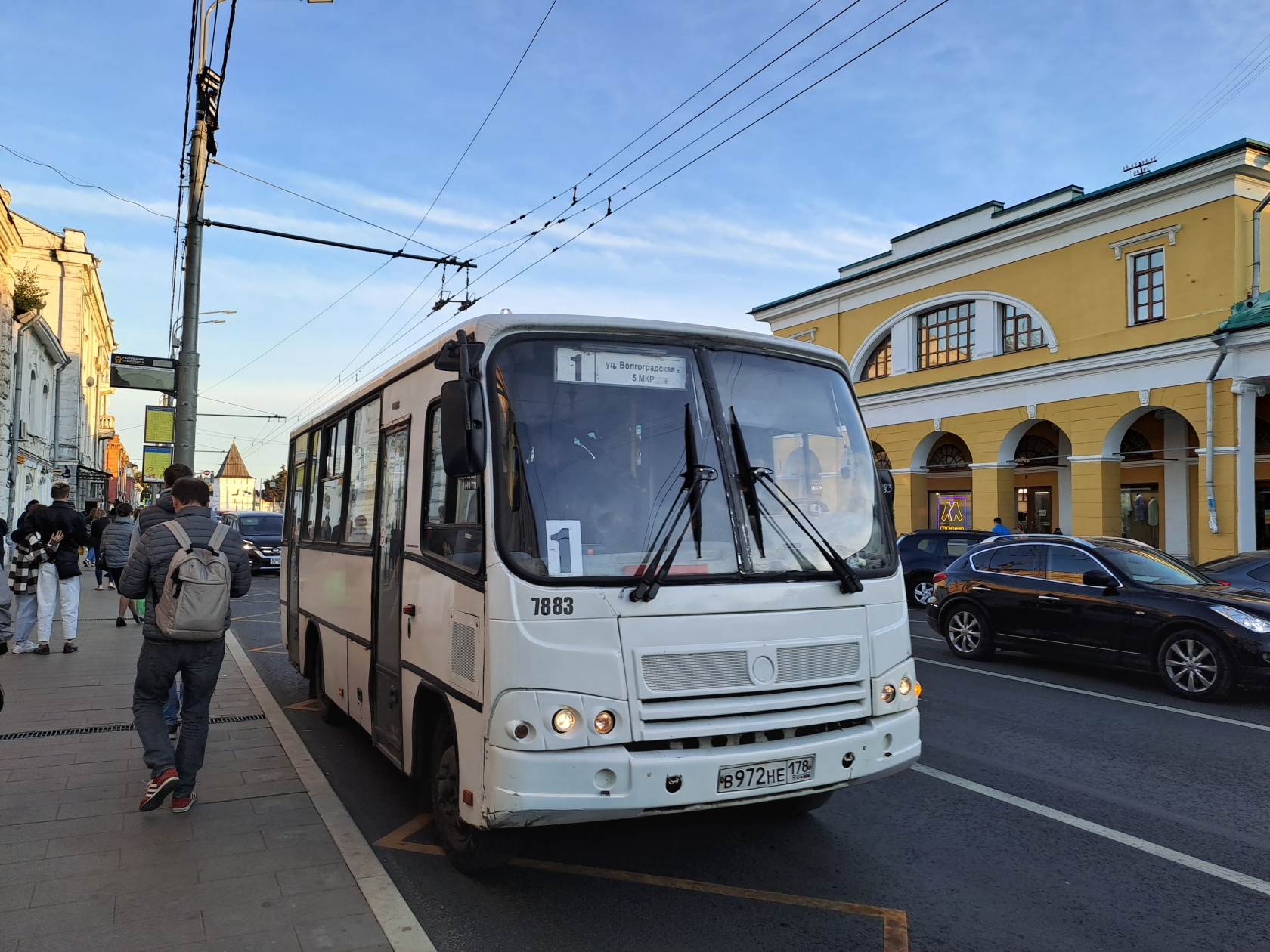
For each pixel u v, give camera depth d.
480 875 4.27
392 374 5.57
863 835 4.87
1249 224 17.83
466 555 3.95
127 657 10.05
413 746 4.63
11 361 23.86
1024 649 10.24
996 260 22.70
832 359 4.76
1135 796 5.57
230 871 4.13
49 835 4.57
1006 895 4.09
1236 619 8.29
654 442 4.05
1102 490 20.00
